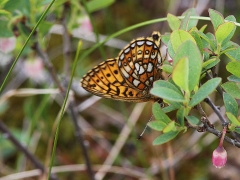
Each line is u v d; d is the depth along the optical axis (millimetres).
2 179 360
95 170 391
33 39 307
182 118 232
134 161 389
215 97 389
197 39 236
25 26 303
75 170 387
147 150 390
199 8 417
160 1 463
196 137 385
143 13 462
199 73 223
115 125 419
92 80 266
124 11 463
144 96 268
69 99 332
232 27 235
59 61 449
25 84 441
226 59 401
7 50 320
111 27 440
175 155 385
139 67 266
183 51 222
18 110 437
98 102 427
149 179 367
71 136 411
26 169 394
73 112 335
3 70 450
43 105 359
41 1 296
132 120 393
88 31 337
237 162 369
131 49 264
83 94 427
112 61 265
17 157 402
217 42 238
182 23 240
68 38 332
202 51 236
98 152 404
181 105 235
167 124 234
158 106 234
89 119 426
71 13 330
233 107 238
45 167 360
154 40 262
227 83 240
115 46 430
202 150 384
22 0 302
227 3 441
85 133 408
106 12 435
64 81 336
